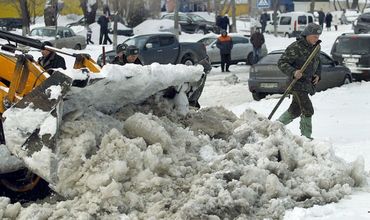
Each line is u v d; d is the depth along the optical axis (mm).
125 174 6754
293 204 6906
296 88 10625
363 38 24578
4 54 7746
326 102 17938
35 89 6824
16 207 6578
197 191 6684
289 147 7766
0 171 7164
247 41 33250
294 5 75188
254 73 20344
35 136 6738
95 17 49844
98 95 7258
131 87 7508
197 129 8281
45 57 10820
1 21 49281
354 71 24344
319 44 10586
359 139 12367
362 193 7535
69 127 7004
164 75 7758
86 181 6668
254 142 8273
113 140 6914
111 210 6516
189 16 52656
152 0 54656
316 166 7602
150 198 6719
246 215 6555
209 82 25453
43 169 6664
